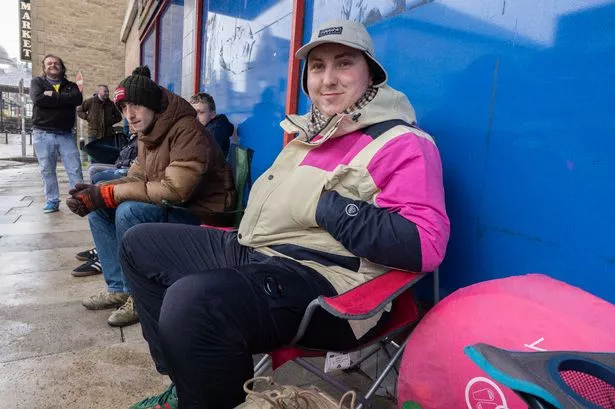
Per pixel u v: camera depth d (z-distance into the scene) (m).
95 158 4.96
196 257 1.60
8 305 2.52
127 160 4.29
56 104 5.06
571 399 0.53
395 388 1.75
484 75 1.44
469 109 1.50
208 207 2.52
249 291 1.15
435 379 1.11
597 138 1.11
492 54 1.41
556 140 1.22
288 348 1.27
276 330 1.18
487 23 1.43
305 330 1.20
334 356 1.37
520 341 0.98
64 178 9.18
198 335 1.08
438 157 1.32
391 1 1.90
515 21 1.33
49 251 3.62
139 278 1.58
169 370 1.17
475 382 1.03
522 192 1.32
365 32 1.49
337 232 1.27
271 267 1.27
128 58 13.09
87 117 6.97
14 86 26.81
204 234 1.66
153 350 1.60
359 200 1.29
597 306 0.94
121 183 2.52
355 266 1.32
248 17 3.47
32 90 5.00
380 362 1.84
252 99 3.38
